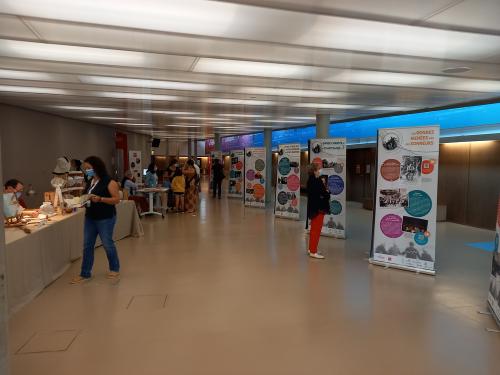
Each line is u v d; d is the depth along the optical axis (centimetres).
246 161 1342
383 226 579
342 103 950
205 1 330
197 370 292
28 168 1055
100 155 1608
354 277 528
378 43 450
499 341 344
